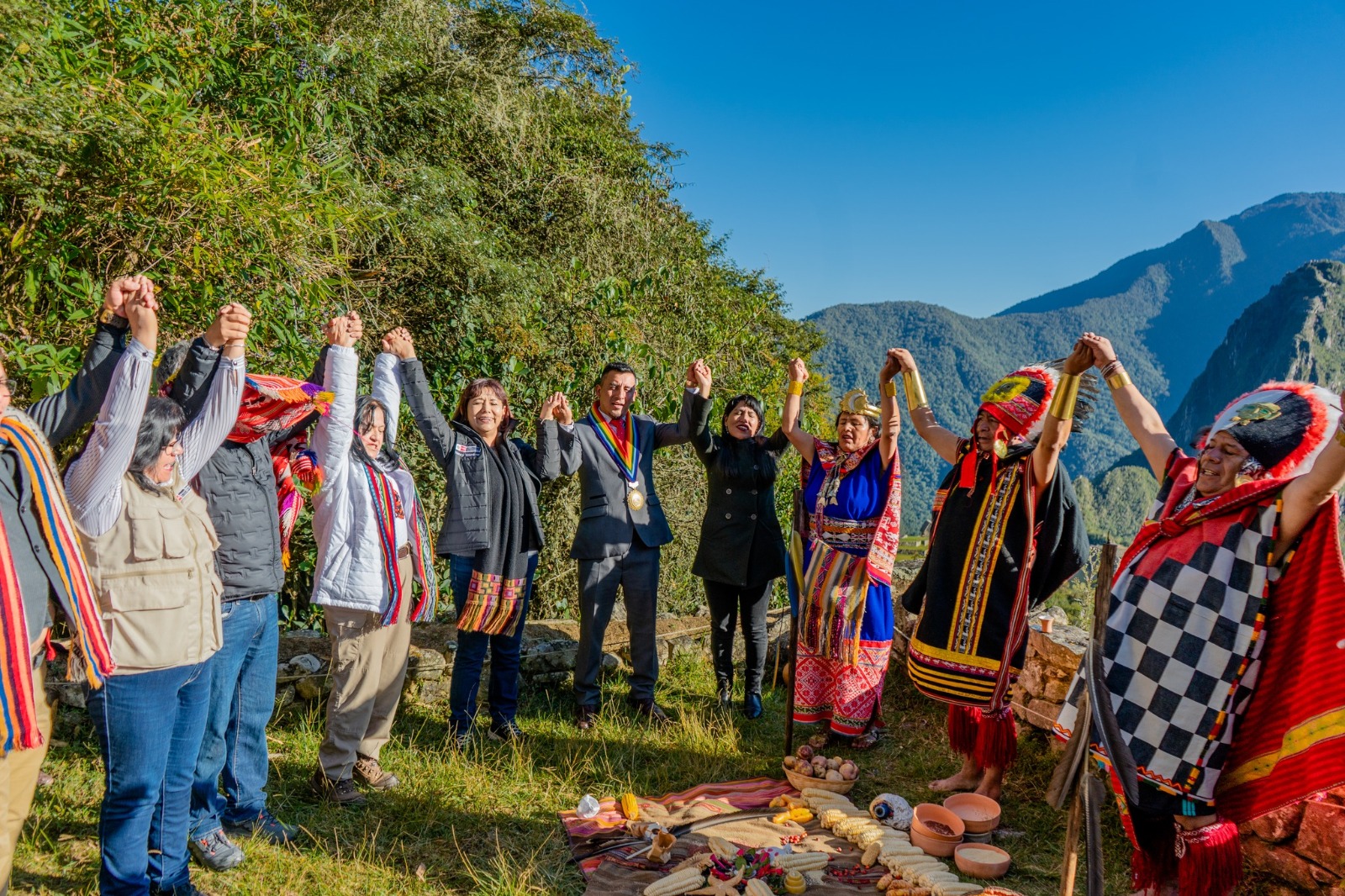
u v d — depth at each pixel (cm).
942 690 358
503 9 789
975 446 364
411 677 449
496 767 392
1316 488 225
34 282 310
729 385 721
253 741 311
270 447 320
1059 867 330
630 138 946
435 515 519
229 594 278
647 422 481
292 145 411
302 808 340
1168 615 251
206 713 267
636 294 658
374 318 492
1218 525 247
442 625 493
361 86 513
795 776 391
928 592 367
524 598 417
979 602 351
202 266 355
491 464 407
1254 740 247
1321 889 278
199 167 323
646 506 464
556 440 429
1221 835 248
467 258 532
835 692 432
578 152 777
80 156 302
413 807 350
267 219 354
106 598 230
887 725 479
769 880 295
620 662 527
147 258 350
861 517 422
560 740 429
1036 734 434
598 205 714
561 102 802
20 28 278
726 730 452
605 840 333
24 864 280
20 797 229
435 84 611
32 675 209
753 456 479
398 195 526
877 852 324
